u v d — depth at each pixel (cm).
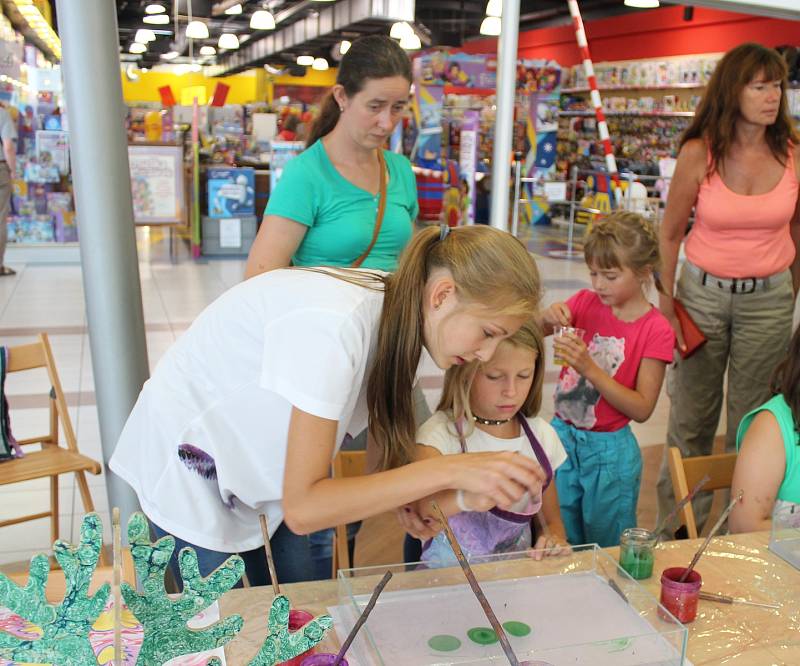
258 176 1033
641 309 236
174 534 149
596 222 239
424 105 1135
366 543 297
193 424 145
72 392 451
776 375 188
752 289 276
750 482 181
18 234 866
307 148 223
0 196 771
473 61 1212
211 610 132
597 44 1374
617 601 130
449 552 169
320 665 110
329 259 222
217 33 1530
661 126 1220
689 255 287
